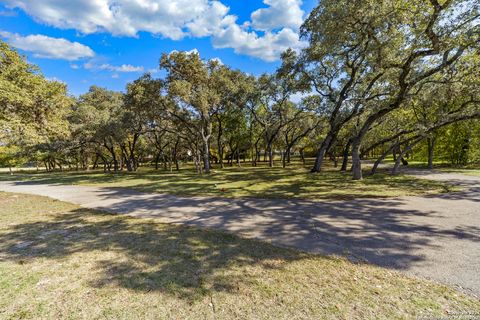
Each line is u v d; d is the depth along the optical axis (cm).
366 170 2052
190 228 575
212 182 1502
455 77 1042
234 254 414
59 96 1341
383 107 1258
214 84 2183
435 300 279
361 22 935
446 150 2366
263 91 2744
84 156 3853
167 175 2166
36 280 334
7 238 514
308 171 2098
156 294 296
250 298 285
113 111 2911
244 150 4494
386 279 328
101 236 521
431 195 904
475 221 586
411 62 1053
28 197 1105
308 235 511
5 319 252
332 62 1670
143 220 658
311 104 2233
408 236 492
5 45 1137
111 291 304
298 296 288
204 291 300
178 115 2183
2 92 972
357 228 549
